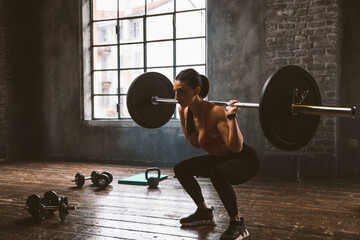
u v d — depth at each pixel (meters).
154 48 5.95
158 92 3.04
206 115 2.22
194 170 2.55
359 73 4.71
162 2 5.86
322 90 4.55
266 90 1.78
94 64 6.43
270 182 4.34
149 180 4.03
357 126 4.74
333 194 3.70
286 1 4.71
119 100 6.27
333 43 4.48
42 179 4.59
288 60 4.72
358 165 4.75
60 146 6.62
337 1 4.46
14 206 3.27
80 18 6.35
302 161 4.66
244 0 5.24
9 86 6.49
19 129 6.70
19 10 6.62
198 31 5.64
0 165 5.79
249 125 5.26
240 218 2.44
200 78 2.24
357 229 2.59
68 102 6.52
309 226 2.66
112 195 3.71
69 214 3.01
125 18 6.14
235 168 2.26
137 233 2.53
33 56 6.76
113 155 6.21
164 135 5.83
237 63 5.31
